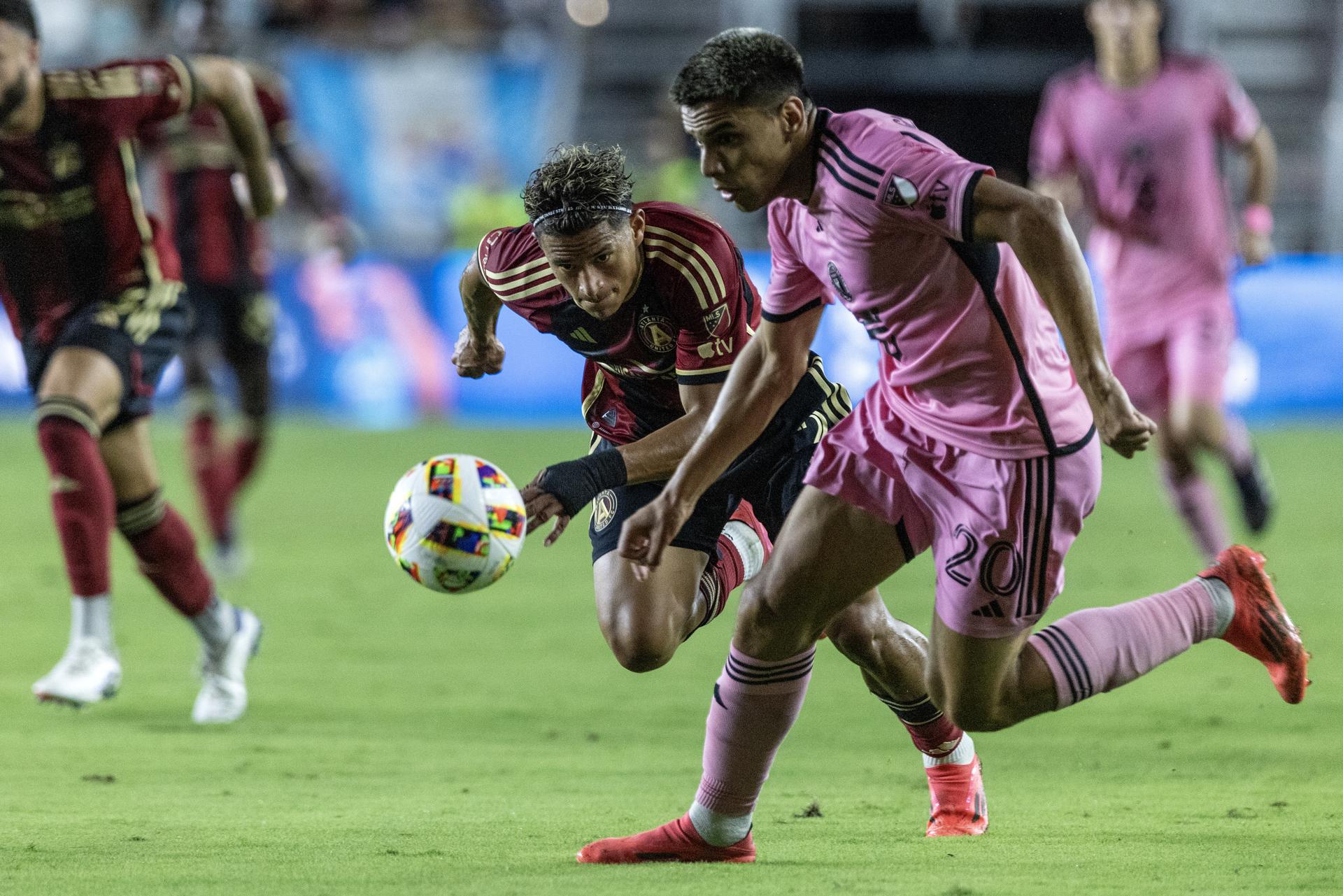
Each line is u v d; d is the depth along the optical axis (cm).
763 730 1305
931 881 1217
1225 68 7412
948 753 1452
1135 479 5144
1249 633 1422
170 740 1925
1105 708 2127
